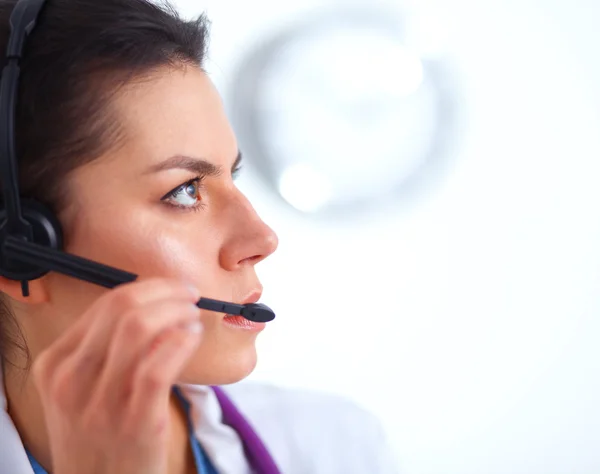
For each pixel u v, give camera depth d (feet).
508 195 4.39
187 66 2.25
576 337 4.48
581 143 4.37
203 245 2.19
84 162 2.11
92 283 2.10
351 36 3.92
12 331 2.38
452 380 4.52
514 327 4.49
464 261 4.45
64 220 2.14
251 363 2.29
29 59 2.14
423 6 4.03
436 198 4.35
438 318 4.50
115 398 1.71
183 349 1.68
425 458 4.53
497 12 4.21
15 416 2.52
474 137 4.32
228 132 2.32
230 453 2.75
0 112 2.02
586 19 4.27
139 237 2.12
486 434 4.53
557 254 4.44
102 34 2.15
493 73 4.28
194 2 4.04
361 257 4.43
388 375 4.52
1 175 2.03
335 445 3.33
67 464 1.78
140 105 2.13
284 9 4.02
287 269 4.43
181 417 2.74
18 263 2.05
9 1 2.28
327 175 4.10
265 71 4.00
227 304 2.13
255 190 4.23
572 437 4.52
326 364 4.51
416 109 4.05
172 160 2.13
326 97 3.96
